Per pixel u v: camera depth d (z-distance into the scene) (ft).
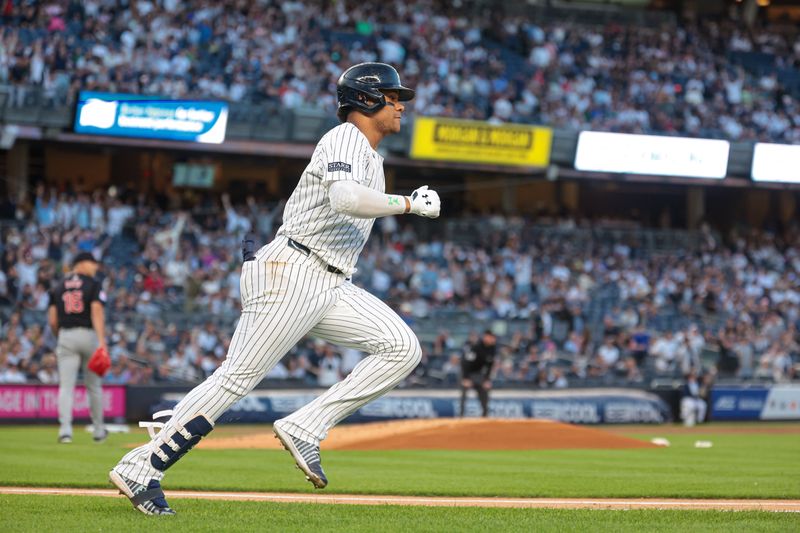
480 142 298.56
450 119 294.66
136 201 290.56
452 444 139.23
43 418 191.62
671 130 341.82
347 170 55.88
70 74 269.44
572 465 113.80
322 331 59.82
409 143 292.61
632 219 373.40
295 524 55.52
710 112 352.49
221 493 76.07
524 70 345.72
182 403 58.39
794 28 417.49
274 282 57.57
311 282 57.77
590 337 277.64
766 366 277.23
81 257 131.54
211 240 276.62
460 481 89.86
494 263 303.48
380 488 80.79
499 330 276.62
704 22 401.29
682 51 373.81
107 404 197.16
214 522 55.98
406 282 287.89
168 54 288.51
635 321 291.79
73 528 53.47
